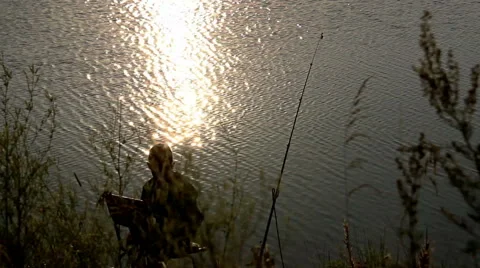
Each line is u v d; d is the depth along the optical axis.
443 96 4.01
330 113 20.17
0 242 5.14
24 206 5.35
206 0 32.88
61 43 27.00
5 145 5.36
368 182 16.09
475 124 17.27
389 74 22.75
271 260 4.29
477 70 4.03
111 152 6.73
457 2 30.75
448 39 25.75
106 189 5.96
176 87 22.88
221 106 21.36
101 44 27.06
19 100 20.33
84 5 32.06
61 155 16.38
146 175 15.68
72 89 22.11
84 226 5.44
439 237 12.78
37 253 5.24
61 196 5.61
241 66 24.81
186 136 18.97
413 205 4.20
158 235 4.74
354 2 31.61
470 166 10.06
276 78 23.45
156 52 26.27
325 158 17.44
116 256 5.23
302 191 15.77
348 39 26.89
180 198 4.31
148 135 18.69
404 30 27.45
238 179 15.73
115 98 21.66
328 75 23.22
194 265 4.21
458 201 13.95
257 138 18.86
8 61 24.75
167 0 32.91
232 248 4.09
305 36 27.62
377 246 11.01
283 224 13.57
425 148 4.06
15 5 31.80
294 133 19.09
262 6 31.80
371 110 19.92
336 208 14.90
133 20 30.06
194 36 28.16
